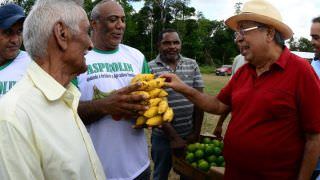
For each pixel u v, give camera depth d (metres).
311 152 2.98
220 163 4.45
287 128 3.02
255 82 3.19
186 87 3.55
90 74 3.13
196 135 4.97
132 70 3.34
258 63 3.17
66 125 1.93
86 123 3.05
